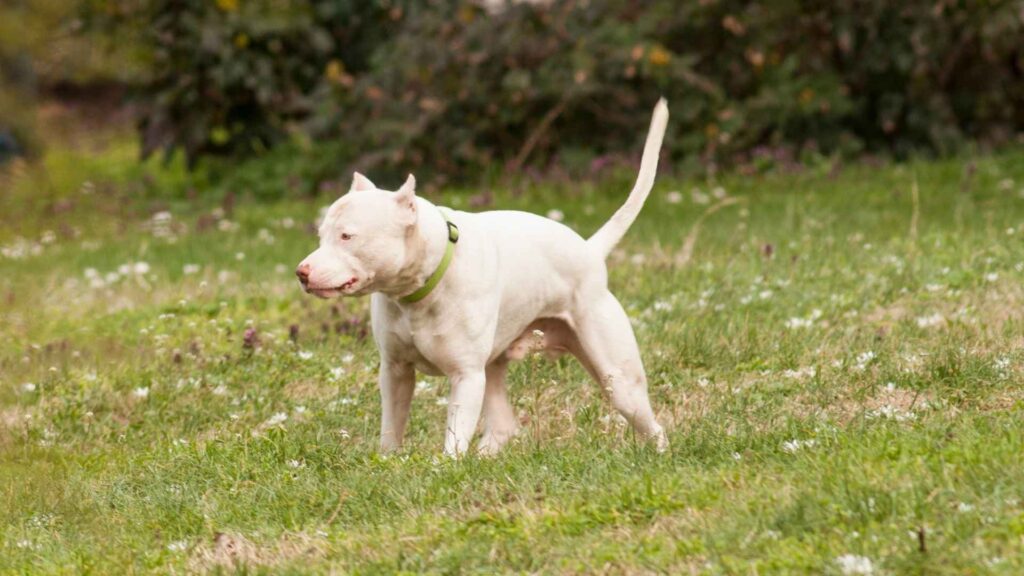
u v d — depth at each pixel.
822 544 6.66
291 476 8.63
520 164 22.25
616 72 22.16
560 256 9.09
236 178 25.11
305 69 26.16
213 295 14.97
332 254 8.09
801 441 8.25
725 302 13.24
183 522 8.04
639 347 11.79
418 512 7.72
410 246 8.20
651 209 19.55
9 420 10.64
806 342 11.59
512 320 8.95
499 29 22.67
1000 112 23.45
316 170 23.94
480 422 10.32
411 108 22.86
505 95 22.44
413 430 10.01
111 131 28.33
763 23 22.83
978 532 6.60
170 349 12.73
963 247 14.53
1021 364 10.09
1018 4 22.22
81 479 9.06
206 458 9.16
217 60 25.16
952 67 23.41
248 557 7.41
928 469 7.39
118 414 11.05
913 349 11.02
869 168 21.75
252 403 11.00
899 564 6.35
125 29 22.52
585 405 10.20
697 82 22.05
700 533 6.98
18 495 8.56
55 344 12.66
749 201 19.77
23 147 9.00
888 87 23.23
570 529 7.25
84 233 19.03
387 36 26.42
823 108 22.30
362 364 11.83
